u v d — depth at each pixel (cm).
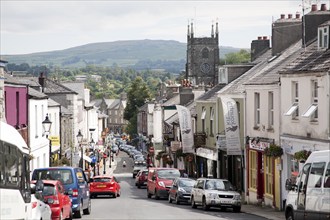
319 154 1975
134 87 17238
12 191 1561
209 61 16475
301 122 3206
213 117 5291
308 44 3856
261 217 3053
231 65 5262
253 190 4106
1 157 1460
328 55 3169
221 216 3061
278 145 3566
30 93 4569
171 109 8700
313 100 3083
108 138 15350
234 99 4478
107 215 2991
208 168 5572
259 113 3988
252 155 4153
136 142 16100
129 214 3055
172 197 4100
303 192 2045
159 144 9450
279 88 3584
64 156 6066
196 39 16325
